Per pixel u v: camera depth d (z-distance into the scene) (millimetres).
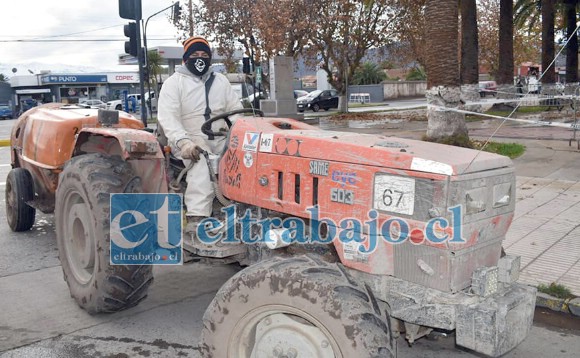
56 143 6281
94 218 4516
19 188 7453
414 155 3219
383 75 59406
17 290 5695
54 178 6586
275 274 3074
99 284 4543
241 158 4027
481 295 3119
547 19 26266
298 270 3059
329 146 3512
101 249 4473
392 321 3482
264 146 3861
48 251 7012
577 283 5371
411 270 3252
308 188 3578
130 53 12312
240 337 3271
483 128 18750
